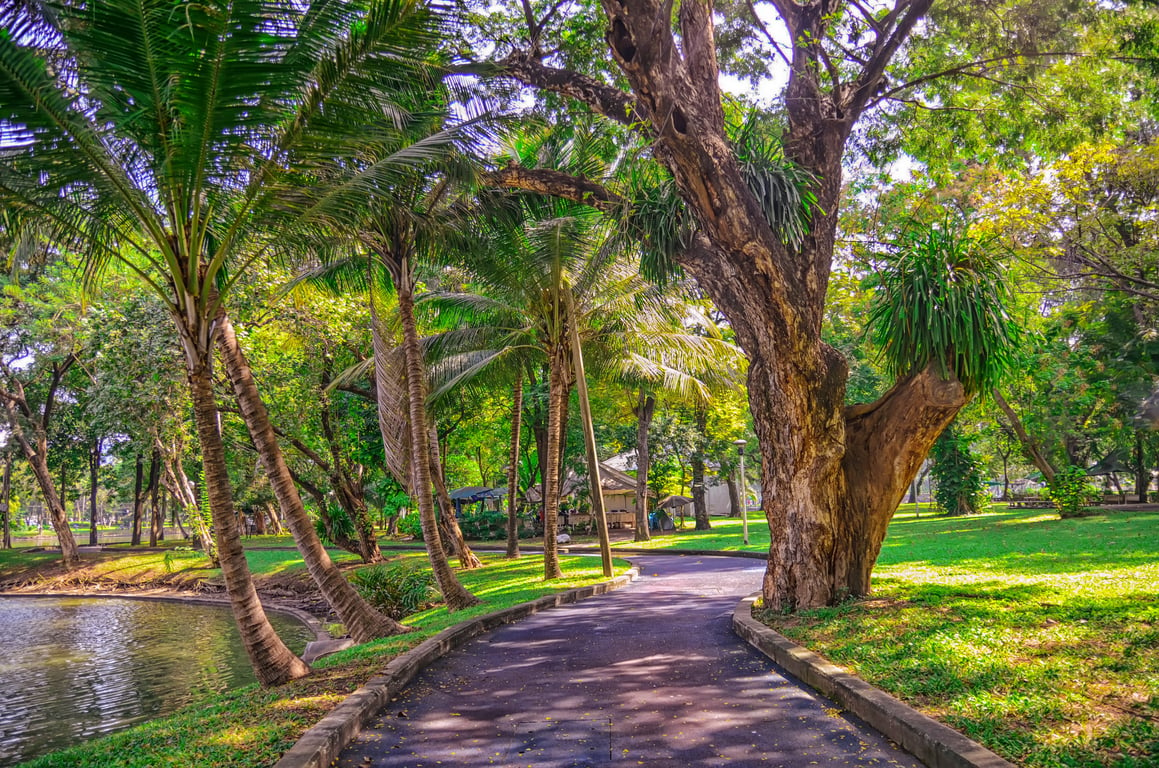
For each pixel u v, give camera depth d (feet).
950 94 47.11
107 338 82.94
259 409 37.81
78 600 99.96
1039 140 47.44
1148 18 40.86
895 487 33.35
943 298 30.68
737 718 19.92
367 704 21.38
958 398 31.27
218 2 22.67
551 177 41.22
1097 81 44.19
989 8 43.37
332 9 25.11
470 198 50.08
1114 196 66.69
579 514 161.38
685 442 131.85
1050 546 55.16
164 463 111.55
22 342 119.85
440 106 37.99
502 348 66.85
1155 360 62.59
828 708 20.45
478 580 67.21
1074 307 80.18
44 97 23.03
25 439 124.67
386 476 102.01
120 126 25.18
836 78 37.11
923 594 32.27
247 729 20.12
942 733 16.17
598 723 19.95
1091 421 101.40
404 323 50.72
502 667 27.78
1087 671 19.49
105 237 28.35
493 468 183.62
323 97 26.76
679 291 67.51
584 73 44.68
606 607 44.93
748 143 34.17
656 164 37.01
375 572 59.77
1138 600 27.53
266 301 70.33
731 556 85.92
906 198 72.74
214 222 29.63
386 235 48.80
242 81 24.43
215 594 95.25
